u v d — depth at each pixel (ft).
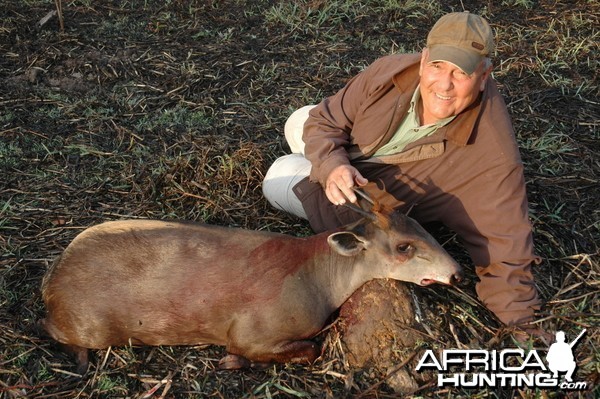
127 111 10.57
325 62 11.86
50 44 11.80
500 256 7.37
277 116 10.54
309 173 8.30
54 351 7.23
